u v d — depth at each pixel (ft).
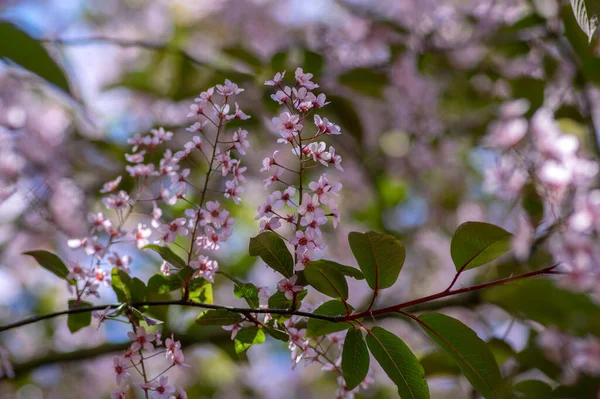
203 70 7.14
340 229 8.25
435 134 8.26
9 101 6.79
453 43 7.89
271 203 4.55
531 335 5.83
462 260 4.58
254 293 4.62
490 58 7.96
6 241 7.31
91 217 4.87
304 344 4.65
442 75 8.04
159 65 8.24
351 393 4.76
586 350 5.73
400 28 7.66
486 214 8.76
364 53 7.75
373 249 4.55
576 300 5.64
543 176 5.34
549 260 5.64
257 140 7.81
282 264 4.55
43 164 6.09
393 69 7.86
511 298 5.77
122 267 4.81
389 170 8.58
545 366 5.72
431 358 5.72
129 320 4.63
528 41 7.41
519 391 5.53
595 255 4.44
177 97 7.00
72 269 4.78
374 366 7.05
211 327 5.72
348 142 7.77
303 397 10.32
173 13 10.36
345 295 4.57
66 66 5.09
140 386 4.57
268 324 4.61
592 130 6.71
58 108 7.40
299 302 4.56
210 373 8.61
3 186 5.85
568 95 7.05
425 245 8.82
